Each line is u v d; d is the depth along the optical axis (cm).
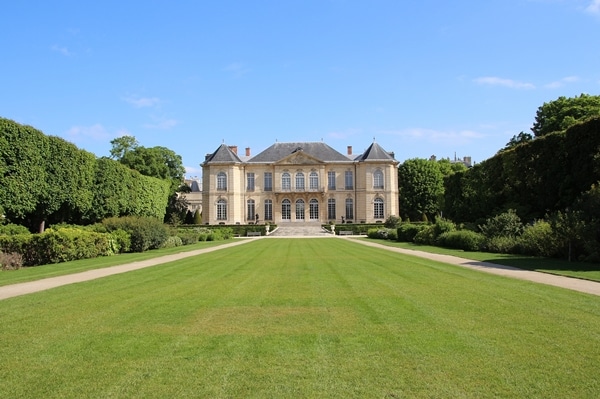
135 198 4525
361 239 4512
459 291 1105
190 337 735
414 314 862
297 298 1046
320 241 4084
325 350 659
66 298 1091
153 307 964
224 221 7450
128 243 2848
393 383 540
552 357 615
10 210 2764
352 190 7619
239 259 2127
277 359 625
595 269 1503
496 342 681
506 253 2202
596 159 2273
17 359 637
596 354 625
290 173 7625
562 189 2503
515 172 2939
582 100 4203
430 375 561
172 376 570
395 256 2177
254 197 7656
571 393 507
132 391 529
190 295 1107
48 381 559
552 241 1900
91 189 3722
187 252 2764
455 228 3059
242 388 532
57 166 3134
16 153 2784
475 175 3534
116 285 1303
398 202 7650
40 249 2128
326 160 7719
